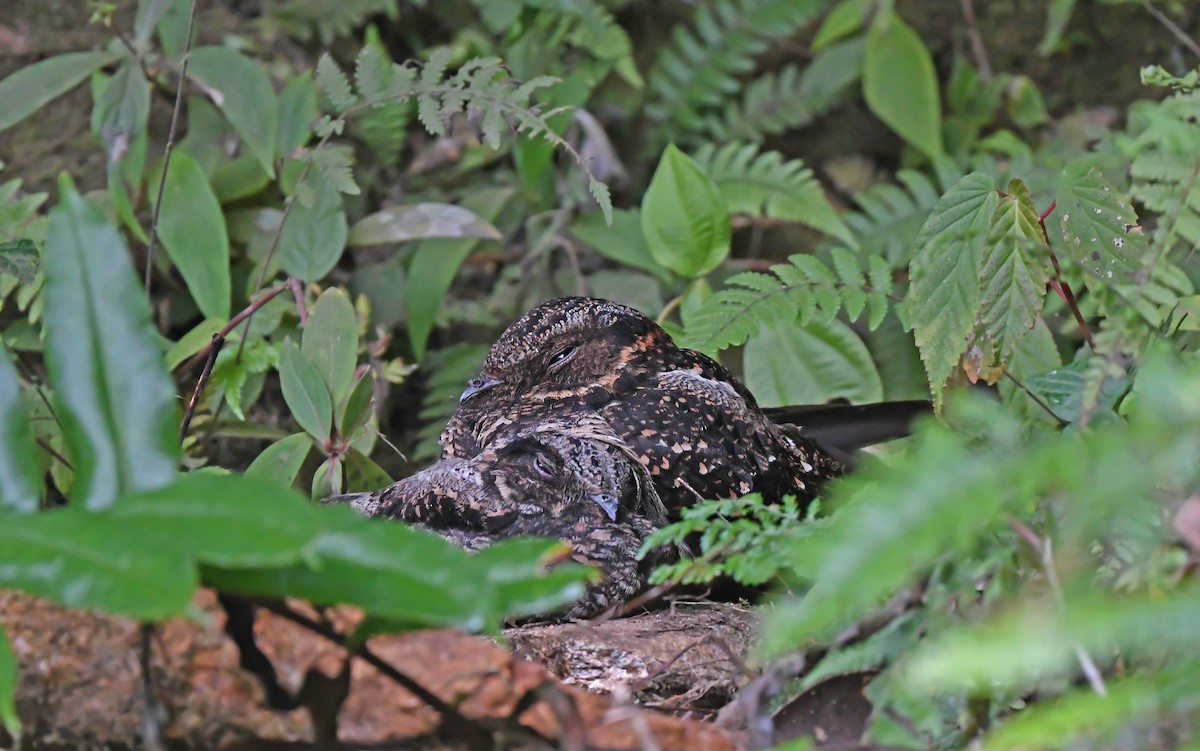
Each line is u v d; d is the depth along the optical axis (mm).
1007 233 5297
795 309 6668
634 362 8164
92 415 3523
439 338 11406
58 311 3588
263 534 3109
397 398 10891
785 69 12766
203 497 3223
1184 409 3039
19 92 9711
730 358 10430
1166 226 5309
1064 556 3502
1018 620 2916
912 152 12688
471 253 11516
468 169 11773
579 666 5359
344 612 3924
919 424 3508
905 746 3605
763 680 3820
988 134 12836
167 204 9367
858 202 11789
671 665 5133
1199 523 3562
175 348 8242
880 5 11875
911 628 3701
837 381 8953
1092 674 3137
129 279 3619
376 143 11266
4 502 3482
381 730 3805
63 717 3910
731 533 4129
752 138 12461
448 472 6898
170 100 10898
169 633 3832
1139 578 3562
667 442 7465
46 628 3934
